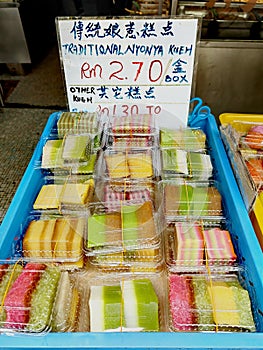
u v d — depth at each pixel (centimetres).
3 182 233
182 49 132
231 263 103
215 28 225
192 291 94
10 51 355
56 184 126
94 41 132
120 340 81
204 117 157
